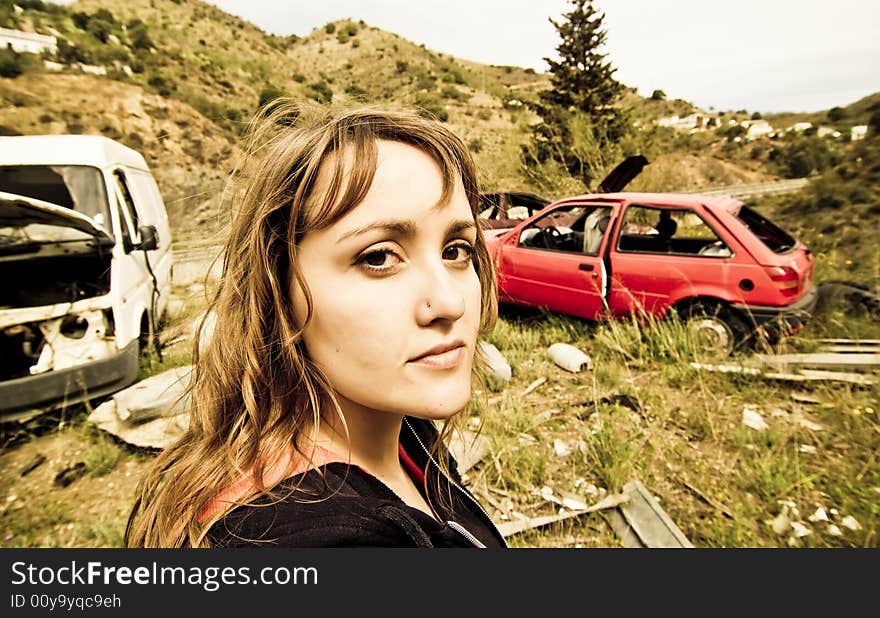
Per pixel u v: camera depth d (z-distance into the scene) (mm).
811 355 3646
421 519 611
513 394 3734
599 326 4422
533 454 2797
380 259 572
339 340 579
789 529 2238
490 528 1032
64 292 3418
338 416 650
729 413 3246
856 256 6957
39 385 3111
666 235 4695
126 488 2734
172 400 3201
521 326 5090
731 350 3814
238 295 689
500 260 5086
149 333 4004
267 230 641
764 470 2566
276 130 761
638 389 3600
